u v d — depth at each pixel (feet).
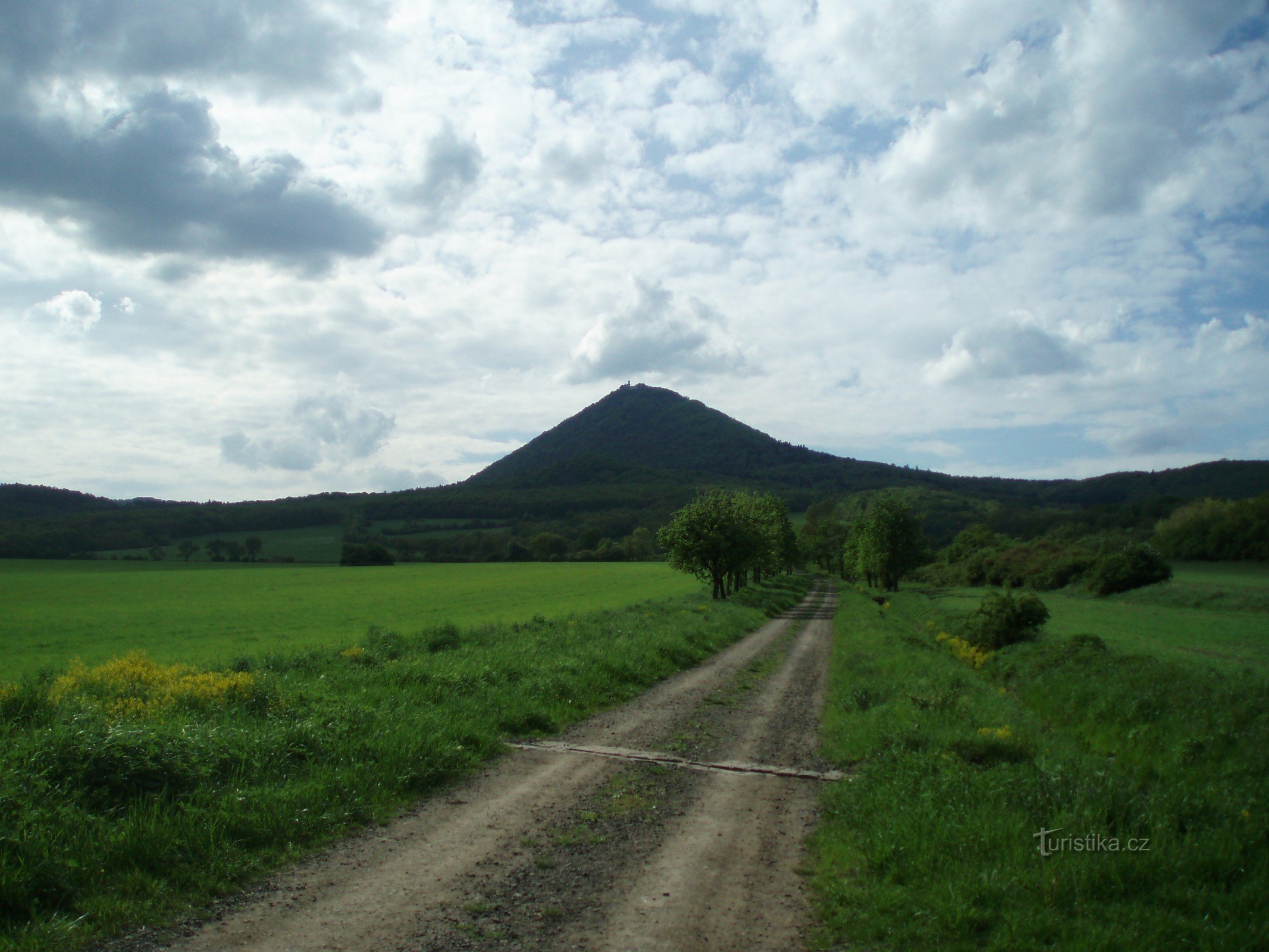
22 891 16.21
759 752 34.99
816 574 469.57
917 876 18.99
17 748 22.41
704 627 91.97
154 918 16.48
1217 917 16.62
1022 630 79.00
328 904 17.63
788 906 18.29
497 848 21.65
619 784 28.50
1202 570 232.53
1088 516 384.88
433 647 68.08
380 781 26.08
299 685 40.40
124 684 38.01
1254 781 26.86
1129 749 34.96
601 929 16.66
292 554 363.15
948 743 31.01
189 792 22.72
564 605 153.99
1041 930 16.01
